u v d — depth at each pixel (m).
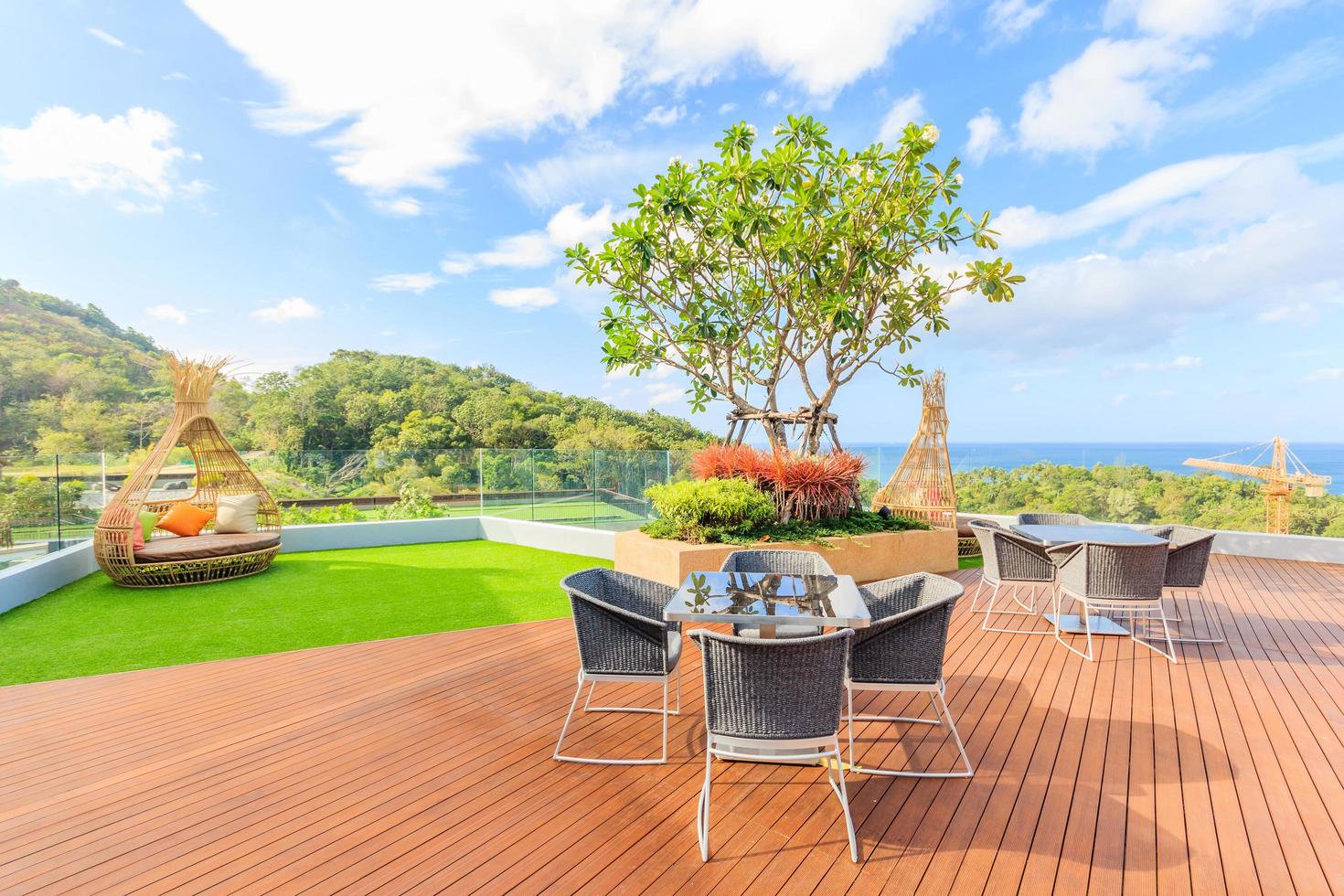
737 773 2.92
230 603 6.27
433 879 2.19
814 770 2.93
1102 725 3.38
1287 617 5.47
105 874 2.22
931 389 8.19
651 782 2.84
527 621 5.60
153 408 28.98
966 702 3.69
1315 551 7.91
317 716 3.56
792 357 8.33
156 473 7.17
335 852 2.34
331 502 11.44
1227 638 4.90
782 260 7.75
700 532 6.29
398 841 2.41
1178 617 5.48
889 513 7.75
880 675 2.89
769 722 2.38
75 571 7.35
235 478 8.62
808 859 2.29
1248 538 8.27
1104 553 4.32
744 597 3.06
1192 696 3.78
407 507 11.74
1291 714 3.52
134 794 2.76
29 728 3.42
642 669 2.96
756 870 2.23
